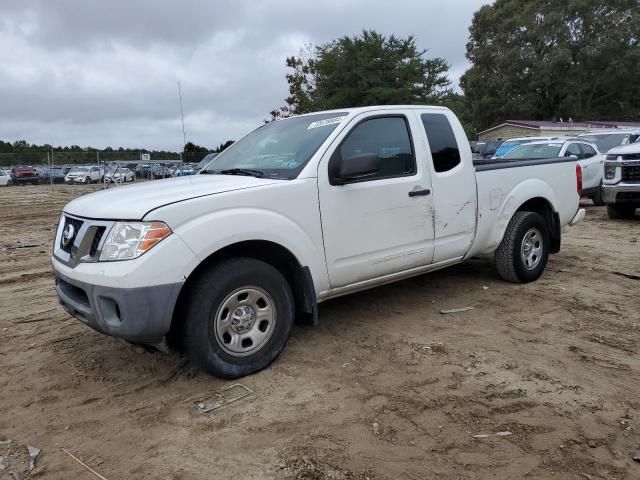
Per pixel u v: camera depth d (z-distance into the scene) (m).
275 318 3.88
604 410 3.28
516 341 4.35
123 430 3.20
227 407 3.41
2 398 3.64
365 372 3.84
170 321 3.37
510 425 3.13
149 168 31.11
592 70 52.72
